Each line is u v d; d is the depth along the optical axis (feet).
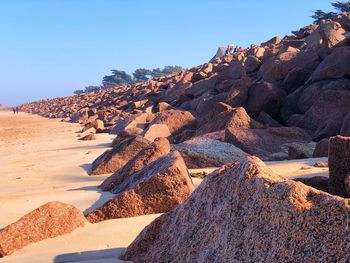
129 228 21.97
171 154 28.73
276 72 81.25
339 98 60.39
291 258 10.56
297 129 54.03
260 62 97.76
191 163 43.47
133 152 45.75
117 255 17.88
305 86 70.59
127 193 24.72
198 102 92.32
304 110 67.56
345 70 67.31
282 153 48.52
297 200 11.35
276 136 53.11
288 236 10.96
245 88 72.18
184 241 14.70
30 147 80.53
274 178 13.01
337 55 69.05
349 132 51.01
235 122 59.00
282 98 70.49
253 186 12.82
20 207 28.71
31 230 20.29
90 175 44.52
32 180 43.32
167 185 24.99
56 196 31.50
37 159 60.08
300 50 94.68
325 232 10.41
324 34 78.89
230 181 14.01
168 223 16.34
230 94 72.33
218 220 13.56
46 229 20.74
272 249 11.13
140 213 24.77
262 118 67.26
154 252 15.81
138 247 16.76
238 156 44.62
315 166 36.17
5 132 134.51
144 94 154.51
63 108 266.57
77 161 54.75
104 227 22.36
